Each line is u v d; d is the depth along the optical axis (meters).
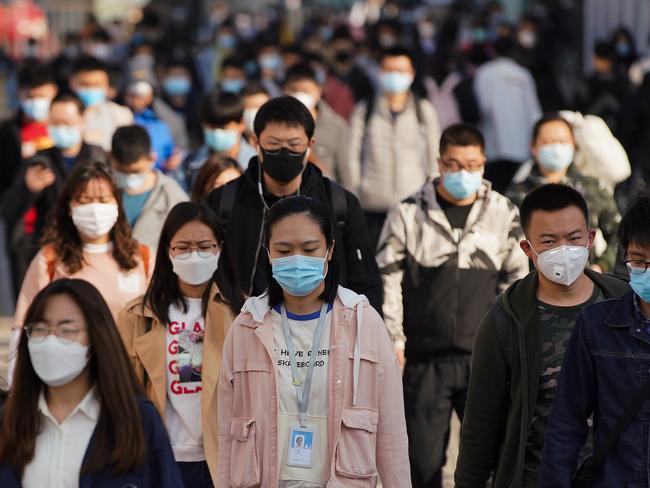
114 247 10.15
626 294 7.30
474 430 8.21
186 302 8.78
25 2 51.41
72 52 37.34
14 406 6.64
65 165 13.84
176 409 8.66
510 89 20.44
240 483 7.50
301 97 15.70
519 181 12.41
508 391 8.19
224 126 13.73
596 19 29.52
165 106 19.22
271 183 9.67
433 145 16.39
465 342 10.45
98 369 6.60
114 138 12.05
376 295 9.62
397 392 7.58
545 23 31.20
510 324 8.10
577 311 8.06
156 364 8.68
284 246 7.49
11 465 6.60
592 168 12.51
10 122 16.97
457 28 34.41
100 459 6.49
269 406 7.52
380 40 26.98
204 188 12.02
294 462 7.43
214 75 33.56
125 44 39.31
